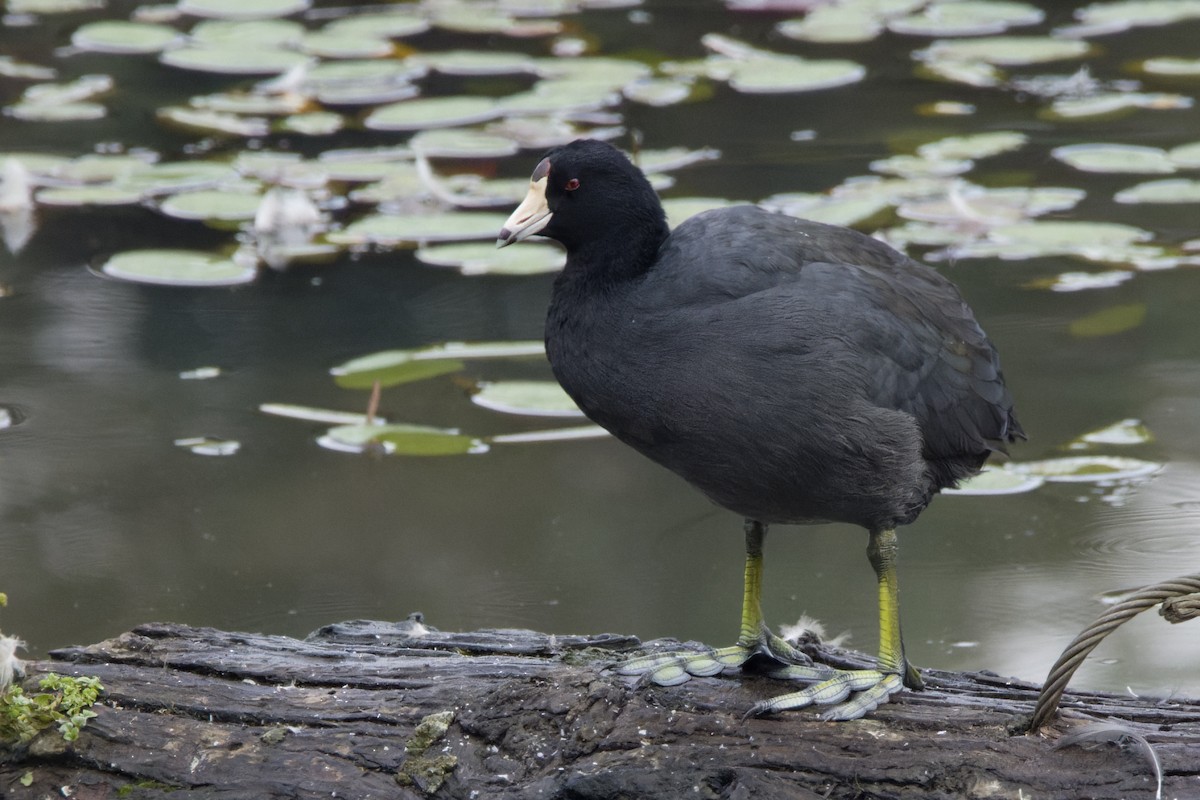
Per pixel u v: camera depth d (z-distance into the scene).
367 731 6.34
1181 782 5.76
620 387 6.45
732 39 18.86
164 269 13.67
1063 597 9.53
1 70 18.08
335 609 9.44
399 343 12.70
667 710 6.33
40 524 10.34
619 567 9.99
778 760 5.99
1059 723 6.11
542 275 14.27
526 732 6.23
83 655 6.85
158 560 9.92
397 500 10.72
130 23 19.08
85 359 12.46
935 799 5.81
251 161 15.59
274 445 11.34
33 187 15.17
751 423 6.29
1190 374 12.00
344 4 20.30
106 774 6.24
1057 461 11.05
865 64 18.19
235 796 6.12
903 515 6.62
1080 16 19.58
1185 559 9.84
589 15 19.95
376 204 14.78
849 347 6.35
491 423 11.70
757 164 15.29
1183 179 14.81
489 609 9.43
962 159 15.22
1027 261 14.04
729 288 6.39
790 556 10.23
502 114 16.55
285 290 13.80
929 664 8.84
